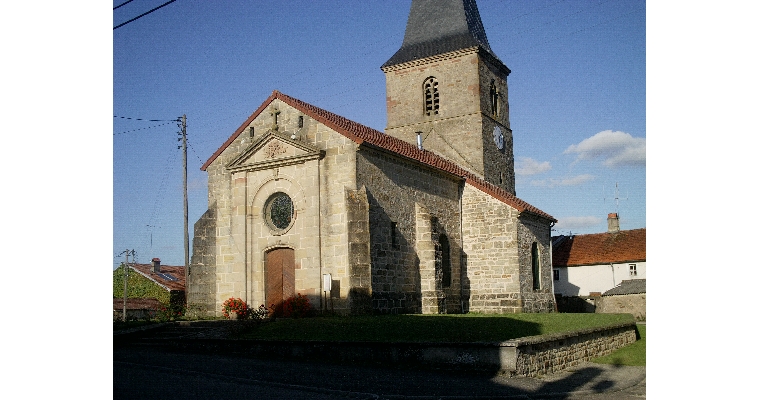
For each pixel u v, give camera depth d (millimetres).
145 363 16688
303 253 24406
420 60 40656
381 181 25344
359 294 22844
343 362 16891
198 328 22484
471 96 39281
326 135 24625
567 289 48406
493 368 15430
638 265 46156
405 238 26375
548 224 34969
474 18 42531
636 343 24922
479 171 38438
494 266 30891
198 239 26859
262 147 26047
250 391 13008
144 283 48750
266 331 19781
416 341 16453
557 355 17750
